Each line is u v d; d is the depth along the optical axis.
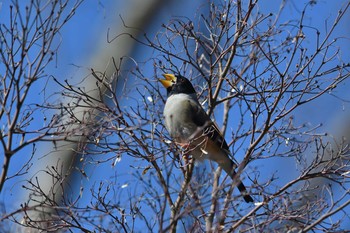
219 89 12.83
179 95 13.28
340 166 12.10
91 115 11.12
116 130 10.52
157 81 12.90
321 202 11.51
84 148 11.33
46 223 11.11
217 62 12.71
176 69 13.06
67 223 11.16
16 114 9.09
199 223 10.40
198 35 13.38
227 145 12.91
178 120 12.88
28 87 9.24
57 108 11.42
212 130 12.53
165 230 9.20
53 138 10.19
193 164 11.59
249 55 12.88
